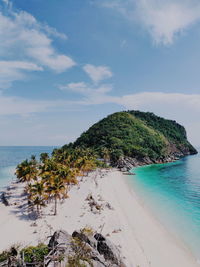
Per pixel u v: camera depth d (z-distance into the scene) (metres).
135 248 30.77
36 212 46.72
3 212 48.38
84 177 96.06
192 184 83.25
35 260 17.66
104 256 22.91
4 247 30.94
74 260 16.47
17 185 83.12
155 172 118.31
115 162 141.75
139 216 45.38
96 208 48.34
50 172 65.50
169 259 28.70
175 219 43.94
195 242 33.81
